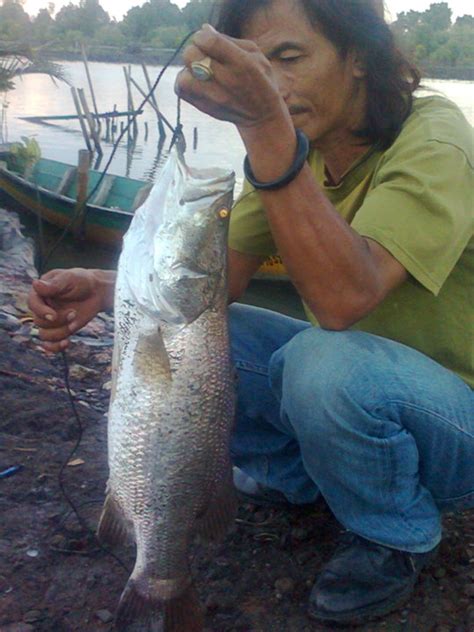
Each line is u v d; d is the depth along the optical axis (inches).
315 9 39.5
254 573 47.4
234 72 31.6
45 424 65.1
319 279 36.3
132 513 39.1
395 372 39.8
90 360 89.1
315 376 40.1
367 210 38.7
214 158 386.3
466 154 39.9
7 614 43.2
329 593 43.0
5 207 227.9
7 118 507.5
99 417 68.6
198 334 37.8
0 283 124.6
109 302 46.2
